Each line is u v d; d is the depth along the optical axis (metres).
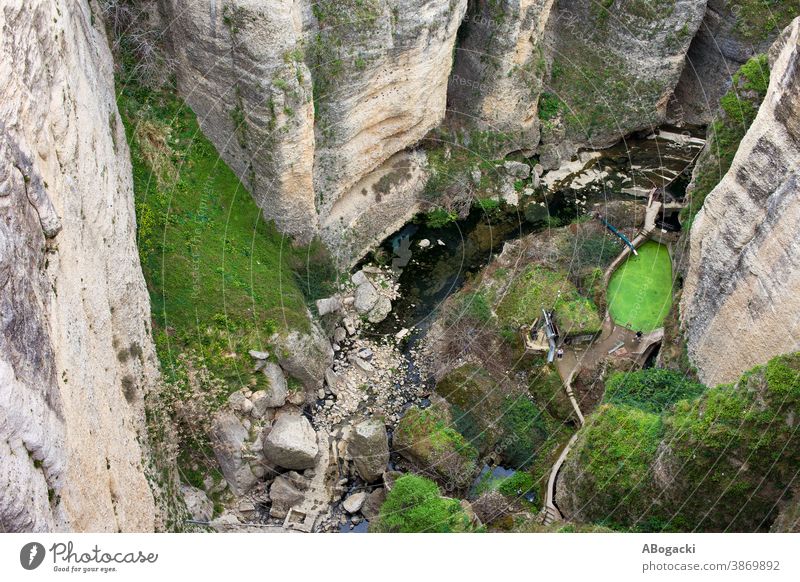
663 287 26.30
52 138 15.12
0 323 11.66
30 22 14.39
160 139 22.77
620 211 27.94
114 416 16.56
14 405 11.47
